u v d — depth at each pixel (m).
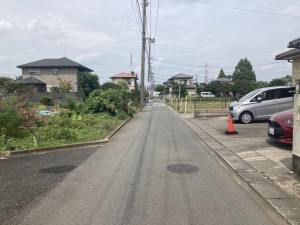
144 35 32.66
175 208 4.81
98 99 19.98
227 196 5.34
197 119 20.17
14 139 10.67
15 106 12.77
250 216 4.52
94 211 4.68
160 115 24.70
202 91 81.12
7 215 4.54
